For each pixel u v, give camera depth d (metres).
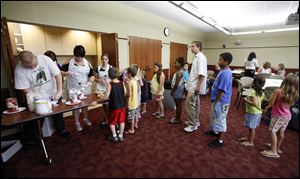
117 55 3.70
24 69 1.94
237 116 3.50
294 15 2.79
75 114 2.74
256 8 2.90
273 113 2.01
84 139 2.52
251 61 4.69
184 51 6.50
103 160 2.01
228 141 2.46
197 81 2.50
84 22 2.21
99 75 2.96
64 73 2.57
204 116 3.51
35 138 2.30
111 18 3.02
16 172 1.75
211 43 7.71
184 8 2.62
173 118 3.21
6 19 1.73
